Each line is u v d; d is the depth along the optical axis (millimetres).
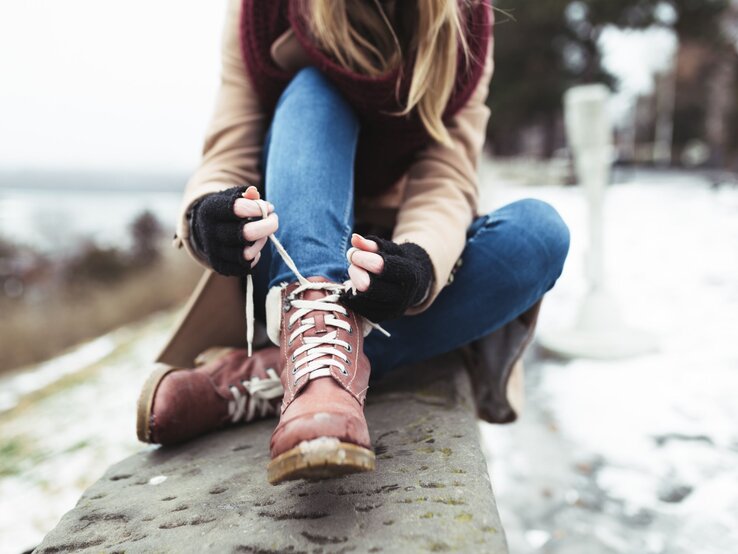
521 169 19359
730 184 12484
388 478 752
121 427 3119
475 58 1081
